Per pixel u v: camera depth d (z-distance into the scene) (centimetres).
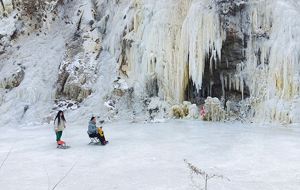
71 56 2044
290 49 1173
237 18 1353
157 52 1692
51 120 1559
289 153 583
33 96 1731
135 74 1852
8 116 1545
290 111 1104
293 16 1244
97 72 1978
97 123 1486
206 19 1382
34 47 2189
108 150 675
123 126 1307
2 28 2241
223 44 1384
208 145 699
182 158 554
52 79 1906
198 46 1403
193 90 1709
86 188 370
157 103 1609
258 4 1352
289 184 374
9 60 2084
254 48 1352
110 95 1767
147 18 1838
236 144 707
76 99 1814
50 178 427
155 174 438
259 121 1208
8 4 2367
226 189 355
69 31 2325
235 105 1464
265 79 1270
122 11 2239
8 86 1838
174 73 1609
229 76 1492
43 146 781
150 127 1202
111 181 402
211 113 1379
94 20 2344
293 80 1138
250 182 385
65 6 2566
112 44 2111
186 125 1217
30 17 2386
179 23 1630
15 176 444
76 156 611
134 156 588
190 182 390
